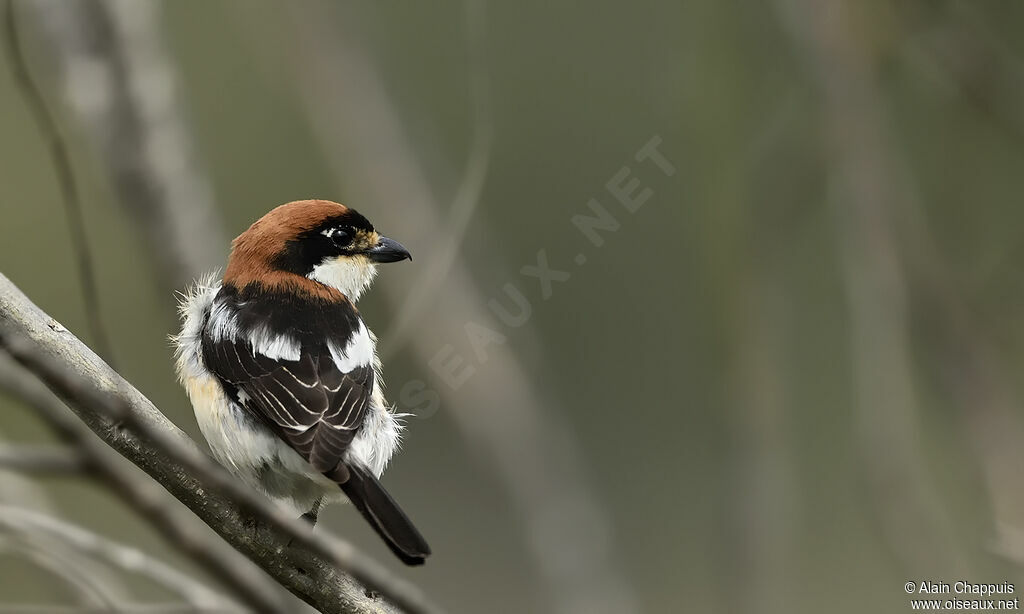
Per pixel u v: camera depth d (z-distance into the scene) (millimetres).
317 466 6949
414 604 5711
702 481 12984
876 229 9859
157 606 7223
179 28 13977
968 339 9773
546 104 12688
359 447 7520
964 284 10297
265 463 7512
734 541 9867
